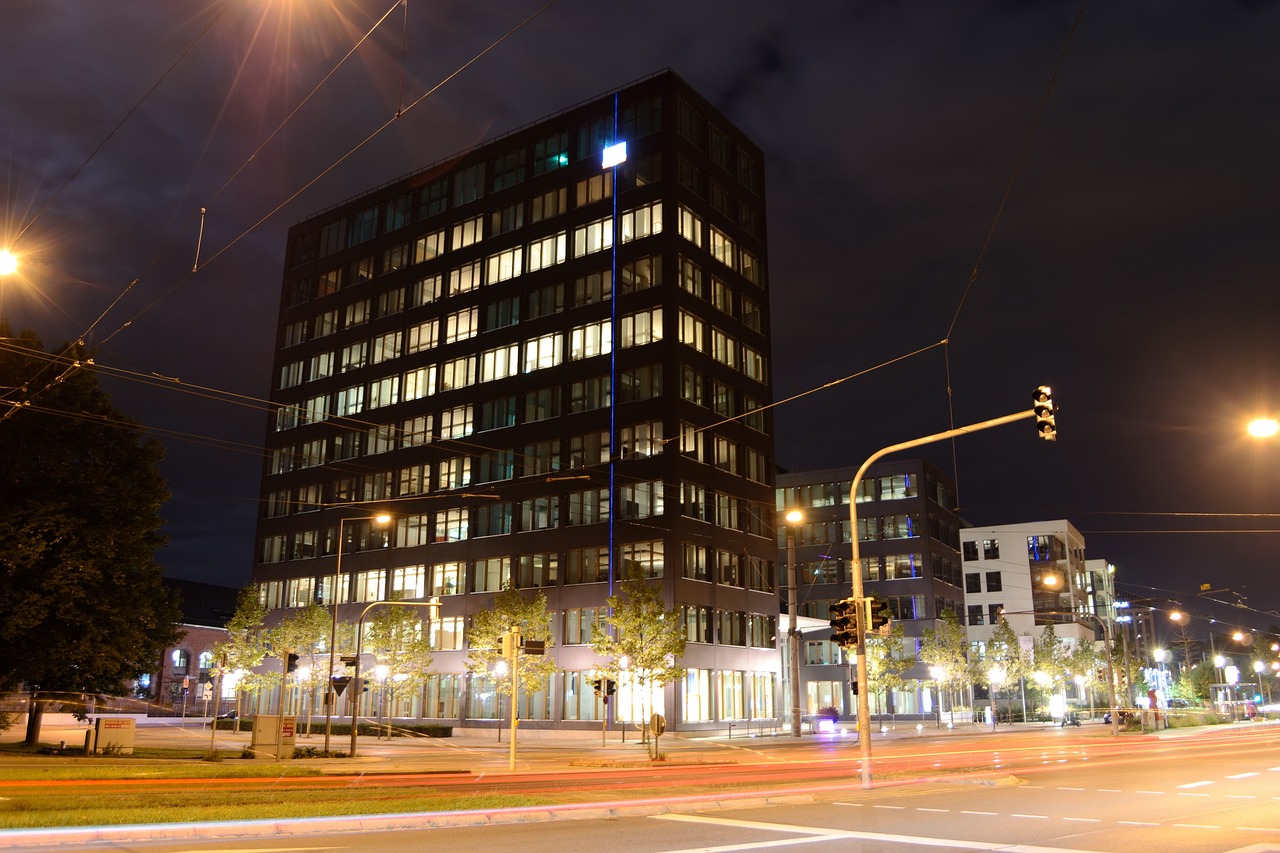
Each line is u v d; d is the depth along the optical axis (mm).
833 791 20328
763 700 62562
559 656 59469
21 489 33938
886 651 67812
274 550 78125
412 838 13609
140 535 36062
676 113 63188
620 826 15086
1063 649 90438
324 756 35656
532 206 67938
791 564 54000
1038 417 19406
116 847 12430
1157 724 64062
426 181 75062
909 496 89500
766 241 70500
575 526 60688
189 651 90312
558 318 64438
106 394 36469
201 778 23594
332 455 75875
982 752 38469
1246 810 16891
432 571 67125
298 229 84000
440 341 70750
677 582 56312
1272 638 131250
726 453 62562
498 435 65625
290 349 81625
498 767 30281
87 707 42406
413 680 60250
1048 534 98125
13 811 14562
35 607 32250
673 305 59562
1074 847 12578
